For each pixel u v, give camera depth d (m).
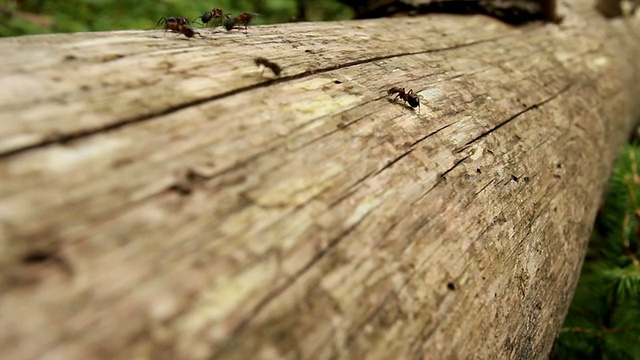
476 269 0.09
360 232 0.08
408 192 0.09
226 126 0.08
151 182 0.07
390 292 0.08
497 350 0.09
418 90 0.12
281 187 0.08
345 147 0.09
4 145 0.07
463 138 0.11
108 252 0.06
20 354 0.05
